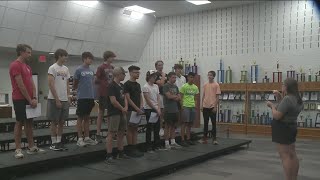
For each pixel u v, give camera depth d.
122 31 10.92
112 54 5.37
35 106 4.23
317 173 4.84
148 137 5.53
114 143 5.43
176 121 5.91
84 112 5.07
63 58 4.66
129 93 4.96
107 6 9.76
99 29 10.20
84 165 4.59
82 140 5.12
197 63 10.91
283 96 3.80
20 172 4.06
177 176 4.65
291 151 3.66
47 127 7.73
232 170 5.01
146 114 5.45
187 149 5.86
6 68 9.73
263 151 6.61
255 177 4.59
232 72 10.20
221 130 9.73
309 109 8.70
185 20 11.20
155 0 9.42
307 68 8.92
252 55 9.85
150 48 12.12
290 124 3.61
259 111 9.61
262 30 9.67
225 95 10.01
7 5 7.79
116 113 4.59
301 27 9.03
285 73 9.27
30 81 4.21
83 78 5.00
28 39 8.80
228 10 10.29
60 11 8.86
